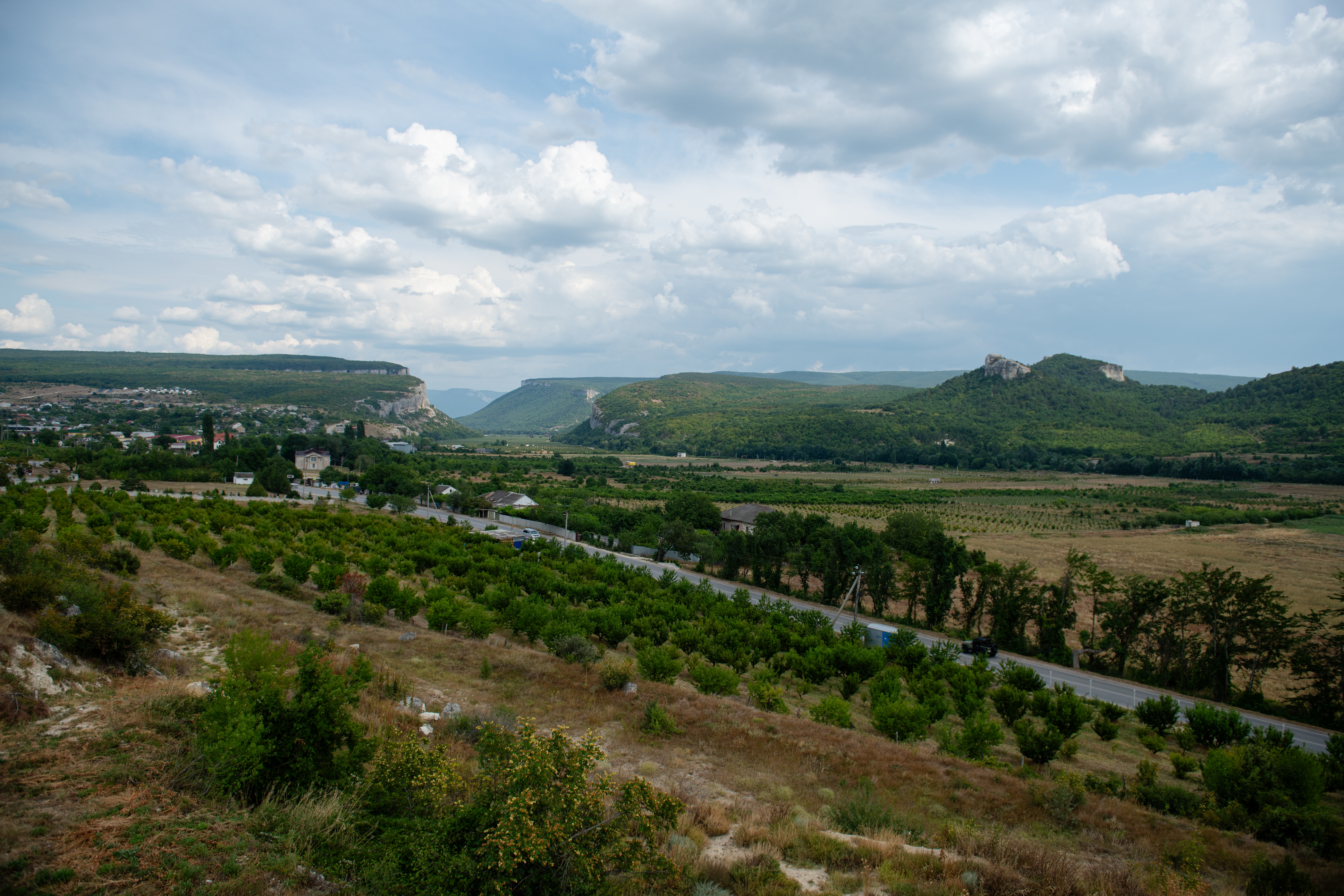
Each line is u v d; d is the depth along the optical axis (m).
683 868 10.23
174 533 43.62
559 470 158.62
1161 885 12.27
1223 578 45.28
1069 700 28.42
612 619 34.88
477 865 8.34
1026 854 12.73
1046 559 76.94
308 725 10.90
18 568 20.67
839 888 10.76
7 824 8.04
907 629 49.03
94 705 12.71
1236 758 21.47
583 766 9.16
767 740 20.25
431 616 30.98
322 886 8.12
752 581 63.84
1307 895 12.95
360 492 112.06
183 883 7.49
